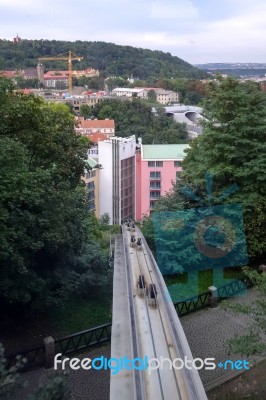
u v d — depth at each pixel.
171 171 53.03
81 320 15.04
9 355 11.72
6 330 13.99
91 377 11.67
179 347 7.55
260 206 17.34
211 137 18.17
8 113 16.08
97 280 16.34
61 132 20.83
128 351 7.86
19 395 10.66
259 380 11.40
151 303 9.34
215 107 18.59
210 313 15.28
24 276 12.57
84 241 16.42
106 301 16.53
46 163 18.38
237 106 18.17
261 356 12.38
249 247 17.14
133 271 11.59
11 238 11.70
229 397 10.70
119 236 17.77
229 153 17.75
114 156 54.59
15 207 12.24
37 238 12.66
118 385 6.96
